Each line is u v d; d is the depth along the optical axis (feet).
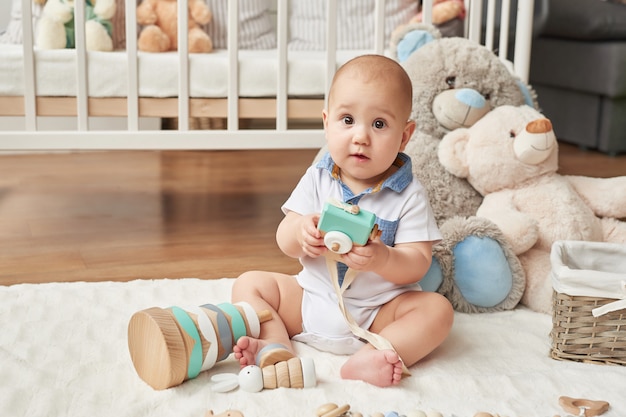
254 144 6.66
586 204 5.25
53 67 6.33
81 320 4.40
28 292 4.80
